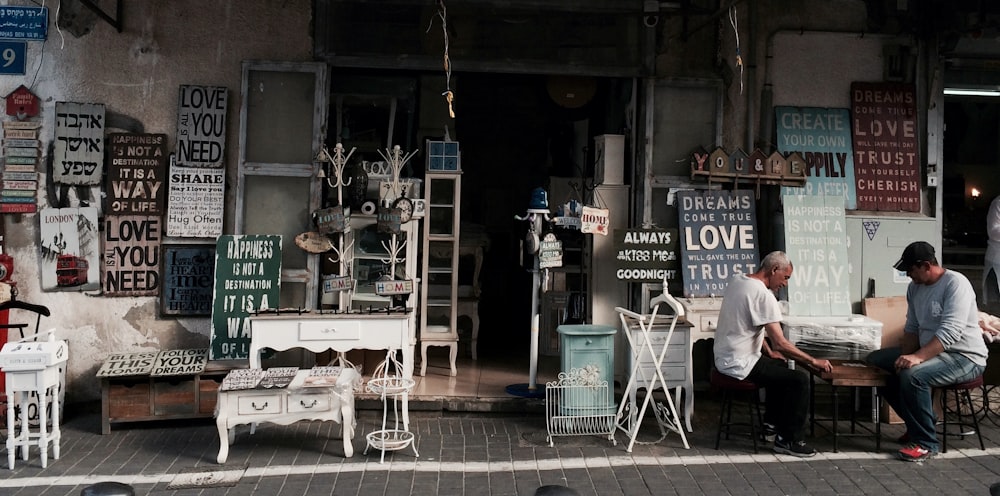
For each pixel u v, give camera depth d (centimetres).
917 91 711
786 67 705
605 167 709
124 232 661
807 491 488
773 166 684
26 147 653
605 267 708
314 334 578
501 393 664
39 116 656
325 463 533
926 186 709
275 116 671
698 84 696
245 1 671
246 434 595
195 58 668
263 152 670
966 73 729
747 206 690
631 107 714
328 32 673
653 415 652
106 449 564
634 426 567
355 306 700
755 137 702
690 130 700
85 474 512
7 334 623
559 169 934
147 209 662
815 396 672
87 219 658
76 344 660
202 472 515
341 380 544
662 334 602
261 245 644
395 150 680
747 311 557
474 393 663
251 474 513
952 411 604
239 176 664
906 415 549
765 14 703
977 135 793
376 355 718
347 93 753
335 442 577
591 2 682
